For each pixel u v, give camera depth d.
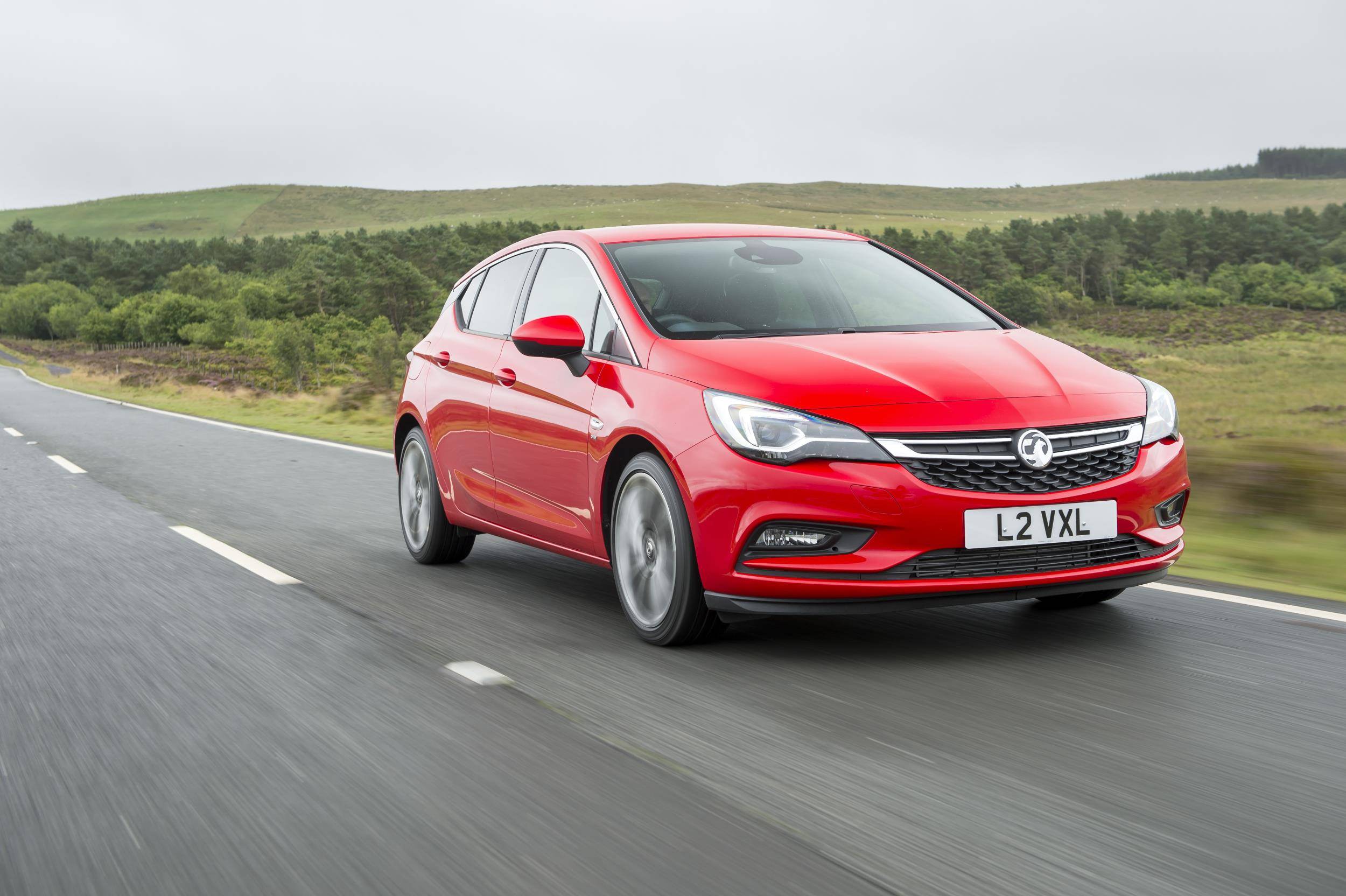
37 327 197.38
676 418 4.27
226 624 4.96
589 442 4.73
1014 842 2.52
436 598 5.46
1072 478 4.04
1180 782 2.88
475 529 5.93
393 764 3.15
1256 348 125.50
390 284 188.00
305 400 29.94
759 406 4.06
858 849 2.50
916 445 3.91
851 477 3.89
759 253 5.32
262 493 10.01
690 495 4.16
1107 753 3.11
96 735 3.49
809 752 3.17
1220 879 2.32
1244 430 24.89
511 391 5.39
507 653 4.39
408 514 6.62
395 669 4.16
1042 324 188.75
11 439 17.22
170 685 4.02
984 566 3.97
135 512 8.80
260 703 3.77
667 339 4.60
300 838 2.66
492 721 3.52
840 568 3.91
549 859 2.49
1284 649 4.19
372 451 14.01
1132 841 2.51
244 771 3.12
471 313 6.31
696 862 2.46
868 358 4.30
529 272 5.80
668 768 3.06
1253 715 3.43
